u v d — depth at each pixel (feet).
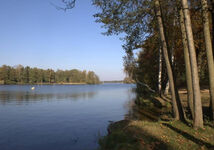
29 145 23.43
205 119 23.84
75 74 451.12
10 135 27.96
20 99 85.51
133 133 18.85
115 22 27.09
